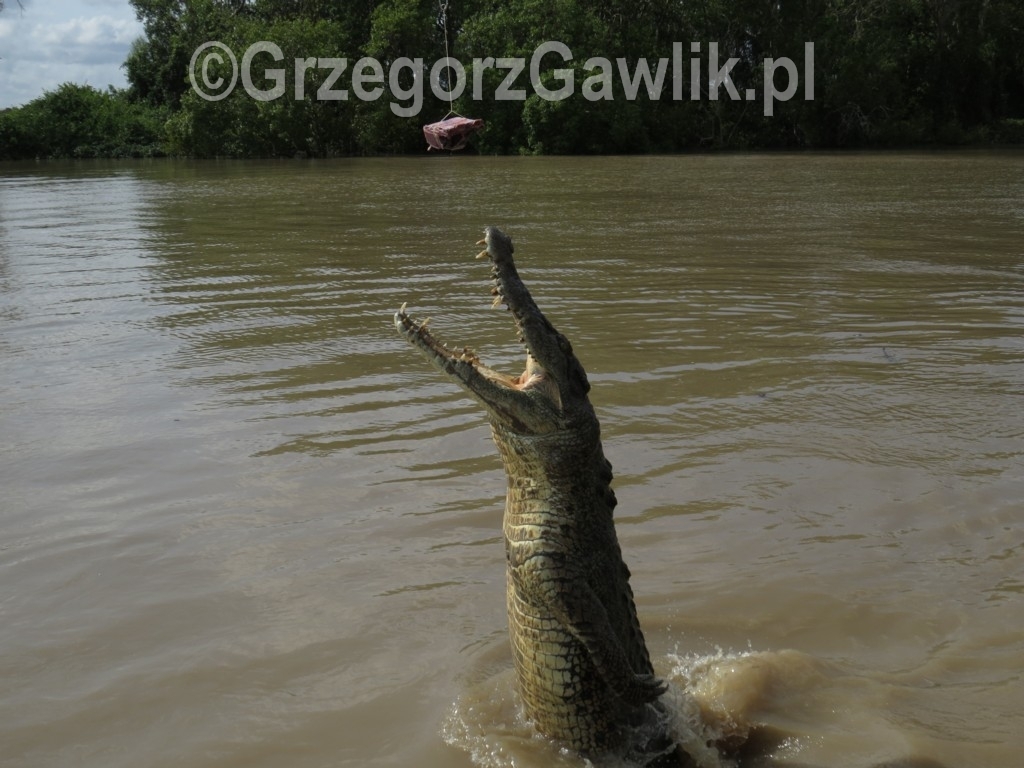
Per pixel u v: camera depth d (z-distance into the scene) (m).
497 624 4.82
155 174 34.19
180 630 4.77
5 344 8.74
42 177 33.69
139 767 4.06
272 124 47.34
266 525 5.57
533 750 4.16
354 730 4.23
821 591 5.05
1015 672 4.52
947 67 50.78
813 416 6.88
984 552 5.34
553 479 4.10
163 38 60.72
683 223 16.94
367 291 10.91
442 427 6.71
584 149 45.62
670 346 8.55
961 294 10.57
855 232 15.52
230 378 7.69
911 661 4.61
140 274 12.17
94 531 5.50
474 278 11.62
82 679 4.48
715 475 6.09
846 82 47.16
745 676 4.43
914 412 6.93
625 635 4.21
